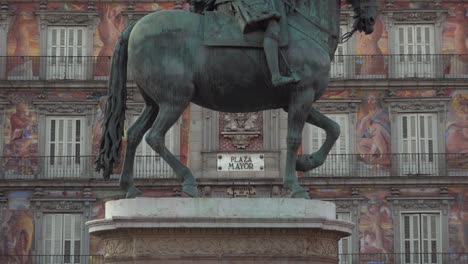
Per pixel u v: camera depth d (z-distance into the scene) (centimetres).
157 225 902
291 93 959
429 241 4547
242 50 952
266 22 942
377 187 4581
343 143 4641
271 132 4597
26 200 4559
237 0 955
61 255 4531
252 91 964
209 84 958
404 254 4538
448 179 4553
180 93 952
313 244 924
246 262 907
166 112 952
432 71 4722
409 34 4769
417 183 4572
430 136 4659
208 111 4612
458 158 4625
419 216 4578
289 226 904
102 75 4709
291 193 968
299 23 971
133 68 966
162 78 950
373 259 4531
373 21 1007
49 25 4744
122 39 991
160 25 961
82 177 4591
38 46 4728
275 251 911
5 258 4516
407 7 4759
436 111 4669
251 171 4566
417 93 4681
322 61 965
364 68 4719
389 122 4659
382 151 4638
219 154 4575
